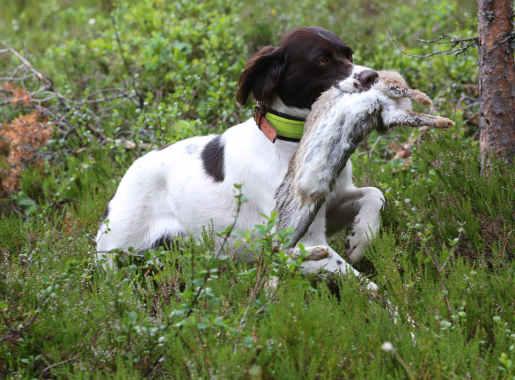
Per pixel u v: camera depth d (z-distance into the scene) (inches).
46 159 326.3
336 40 217.8
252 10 478.0
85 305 195.2
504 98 253.3
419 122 190.2
